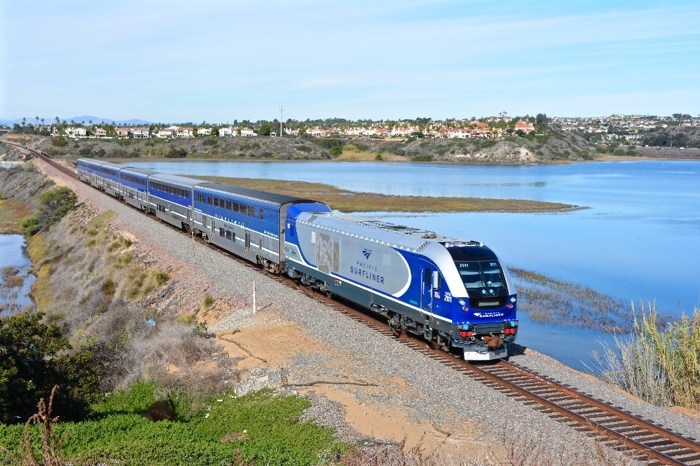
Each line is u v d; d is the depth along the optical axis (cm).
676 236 6606
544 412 1695
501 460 1408
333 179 14362
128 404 1947
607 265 5153
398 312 2375
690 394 2059
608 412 1705
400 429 1620
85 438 1495
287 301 2944
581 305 3984
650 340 2294
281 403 1806
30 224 7562
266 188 11138
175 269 3962
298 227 3200
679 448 1502
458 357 2144
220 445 1479
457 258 2122
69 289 4553
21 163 15475
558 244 6066
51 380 1761
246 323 2694
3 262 6184
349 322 2567
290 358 2189
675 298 4184
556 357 3045
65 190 7919
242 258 4069
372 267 2534
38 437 1428
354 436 1588
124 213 6244
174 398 1970
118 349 2469
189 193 4878
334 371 2048
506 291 2112
